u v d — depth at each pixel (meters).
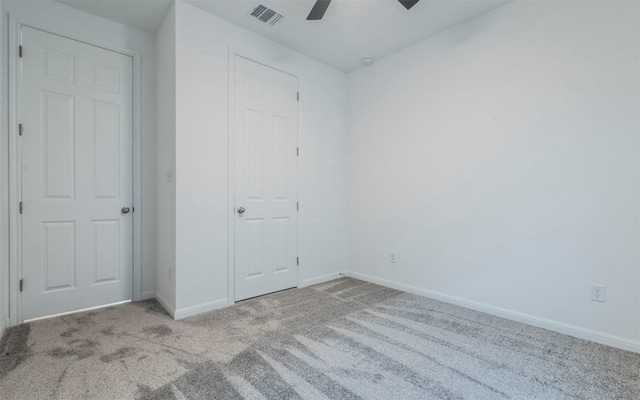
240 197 2.79
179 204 2.40
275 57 3.04
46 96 2.37
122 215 2.72
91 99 2.56
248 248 2.86
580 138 2.09
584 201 2.07
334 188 3.64
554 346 1.96
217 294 2.62
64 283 2.45
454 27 2.74
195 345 1.94
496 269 2.49
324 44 3.07
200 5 2.46
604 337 1.99
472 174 2.63
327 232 3.57
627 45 1.91
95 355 1.80
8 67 2.20
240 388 1.51
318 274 3.47
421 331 2.17
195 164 2.49
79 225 2.51
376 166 3.43
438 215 2.87
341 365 1.72
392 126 3.26
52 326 2.20
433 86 2.90
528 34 2.31
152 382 1.55
